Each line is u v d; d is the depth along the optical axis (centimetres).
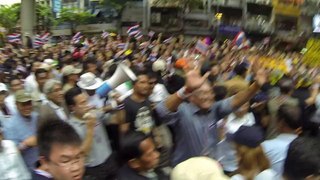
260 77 505
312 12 3092
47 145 250
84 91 647
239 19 3234
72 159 250
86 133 532
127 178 379
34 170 335
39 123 273
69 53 1534
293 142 300
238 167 406
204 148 482
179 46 2070
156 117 515
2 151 440
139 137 380
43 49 2266
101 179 553
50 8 4897
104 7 4400
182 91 476
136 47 2011
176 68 794
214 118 502
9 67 1543
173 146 518
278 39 2720
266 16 3120
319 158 291
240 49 1814
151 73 632
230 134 507
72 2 5003
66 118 553
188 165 264
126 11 4209
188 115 484
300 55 1925
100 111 588
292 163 289
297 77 1214
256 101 620
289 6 2994
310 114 653
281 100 667
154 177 390
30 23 3634
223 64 1271
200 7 3591
